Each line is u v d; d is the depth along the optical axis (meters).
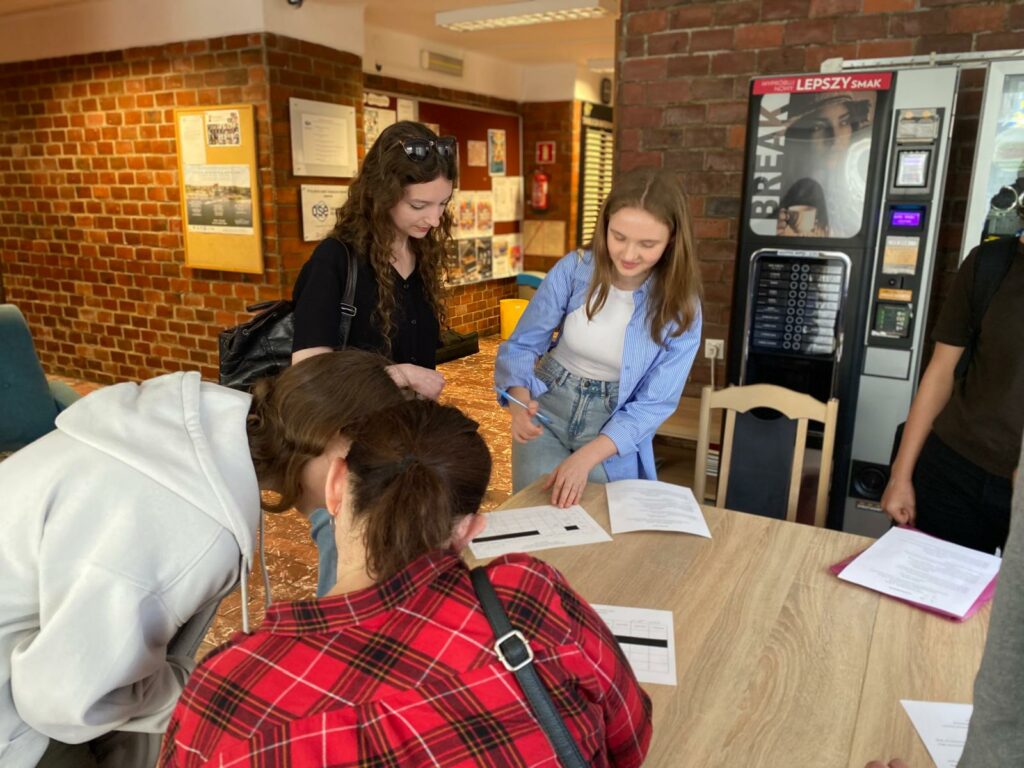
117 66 4.83
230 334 1.85
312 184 4.70
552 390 2.04
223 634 2.44
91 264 5.36
